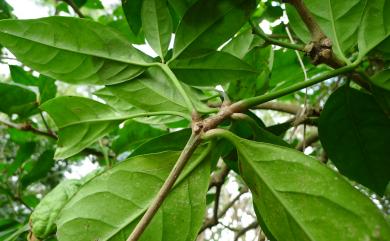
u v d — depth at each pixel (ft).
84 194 0.78
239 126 0.90
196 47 0.84
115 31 0.85
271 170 0.67
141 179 0.77
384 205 2.20
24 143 1.82
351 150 1.02
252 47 1.09
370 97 0.96
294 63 1.53
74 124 0.97
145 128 1.62
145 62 0.86
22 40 0.83
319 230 0.63
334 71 0.81
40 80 1.50
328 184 0.63
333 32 0.90
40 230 1.22
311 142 1.52
